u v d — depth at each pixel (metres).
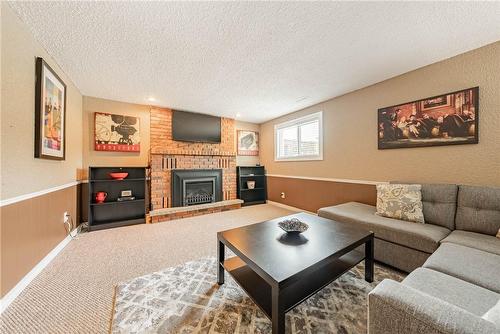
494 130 1.85
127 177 3.49
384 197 2.21
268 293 1.28
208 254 2.17
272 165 4.87
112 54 2.03
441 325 0.60
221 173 4.46
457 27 1.64
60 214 2.29
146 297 1.46
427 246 1.60
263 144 5.18
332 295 1.49
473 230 1.72
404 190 2.12
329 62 2.21
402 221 2.00
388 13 1.49
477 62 1.94
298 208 4.10
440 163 2.20
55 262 1.97
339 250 1.34
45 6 1.41
